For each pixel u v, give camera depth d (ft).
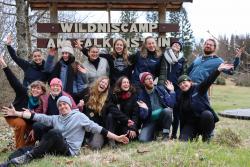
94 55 28.48
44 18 50.98
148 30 34.24
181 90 26.66
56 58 33.14
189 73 29.17
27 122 25.79
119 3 34.78
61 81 26.81
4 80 55.93
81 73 27.96
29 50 45.29
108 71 28.94
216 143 25.91
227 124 37.40
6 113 25.11
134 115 27.22
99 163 22.03
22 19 39.58
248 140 29.30
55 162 22.38
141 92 27.50
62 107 24.35
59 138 23.36
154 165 21.22
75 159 22.94
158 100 27.55
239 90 108.17
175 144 23.84
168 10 36.96
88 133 26.50
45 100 26.05
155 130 27.73
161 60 28.71
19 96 26.55
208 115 25.54
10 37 28.66
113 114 26.48
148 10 36.14
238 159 22.06
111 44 33.58
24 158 22.75
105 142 26.50
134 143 26.55
